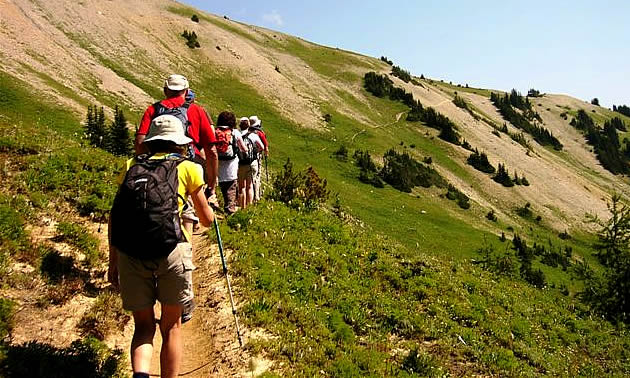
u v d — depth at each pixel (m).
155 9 143.75
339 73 167.62
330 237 14.64
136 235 4.80
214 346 7.64
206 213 5.50
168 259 4.98
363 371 8.35
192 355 7.43
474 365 10.79
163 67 104.50
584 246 107.81
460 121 168.00
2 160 10.98
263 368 7.29
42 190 10.38
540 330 15.18
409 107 156.38
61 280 7.59
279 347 7.94
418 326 11.36
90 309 7.28
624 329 19.81
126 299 5.06
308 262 12.16
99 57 90.25
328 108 130.00
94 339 6.54
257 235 12.52
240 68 125.50
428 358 9.70
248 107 108.50
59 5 98.81
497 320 13.94
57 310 6.97
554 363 13.03
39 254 7.91
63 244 8.73
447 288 14.39
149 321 5.27
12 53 64.38
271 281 10.19
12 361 5.36
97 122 50.22
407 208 86.38
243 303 9.05
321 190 20.16
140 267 4.98
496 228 97.25
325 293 10.95
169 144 5.50
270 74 131.50
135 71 93.69
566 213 121.81
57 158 12.02
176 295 5.13
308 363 7.90
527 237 100.44
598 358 15.44
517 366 11.37
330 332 9.40
